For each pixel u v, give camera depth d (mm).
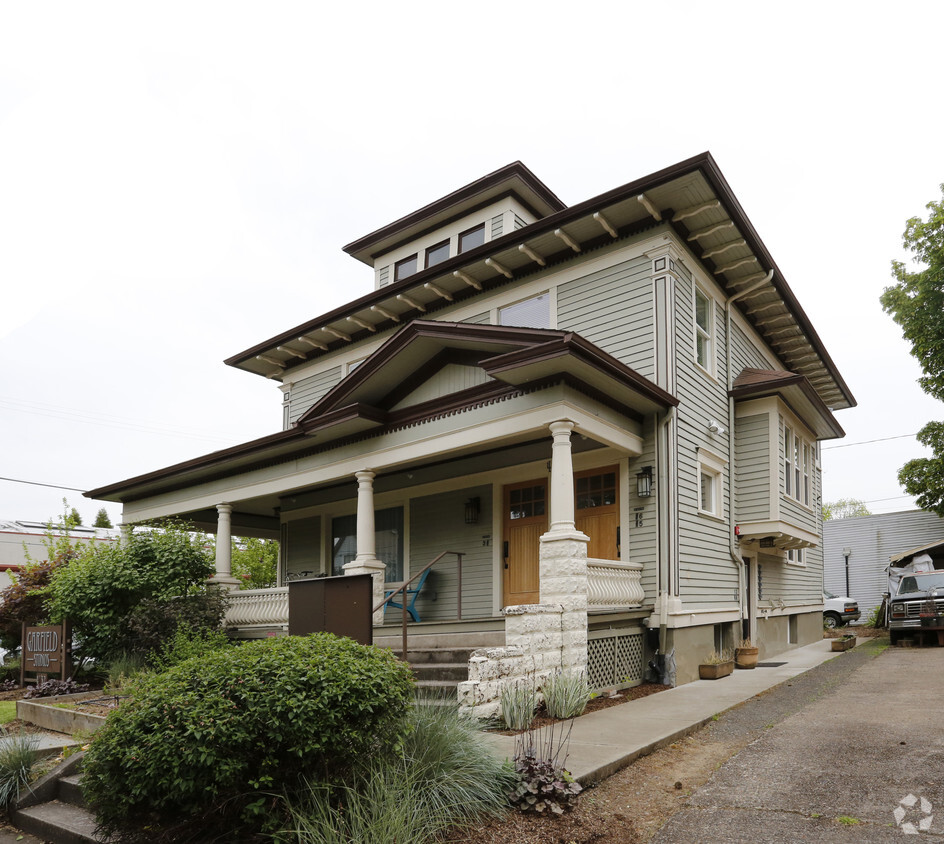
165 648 10312
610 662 9773
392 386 11938
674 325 11234
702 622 11383
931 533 29031
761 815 4867
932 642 16562
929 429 19734
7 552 26203
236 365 18281
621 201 11227
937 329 18562
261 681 4453
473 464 13344
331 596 7031
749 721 7727
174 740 4086
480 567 13109
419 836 4074
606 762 5711
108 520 52594
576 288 12477
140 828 4477
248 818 4160
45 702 9203
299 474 13172
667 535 10625
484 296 13805
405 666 5055
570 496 9156
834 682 10375
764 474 13555
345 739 4375
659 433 10977
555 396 9398
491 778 4910
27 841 5348
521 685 7652
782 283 14000
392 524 14883
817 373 19000
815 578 19750
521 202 16062
